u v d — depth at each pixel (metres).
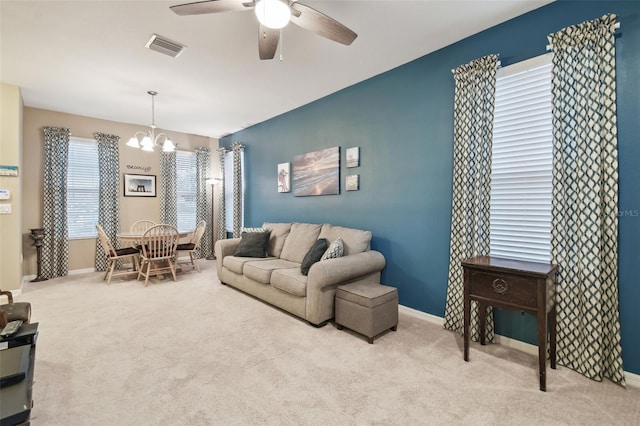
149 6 2.26
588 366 1.97
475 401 1.74
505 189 2.50
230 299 3.62
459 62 2.77
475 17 2.42
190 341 2.50
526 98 2.38
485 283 2.10
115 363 2.15
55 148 4.72
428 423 1.57
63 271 4.79
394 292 2.71
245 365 2.13
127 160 5.55
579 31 2.03
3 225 3.70
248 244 4.15
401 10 2.32
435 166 2.95
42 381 1.92
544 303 1.85
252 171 5.67
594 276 1.96
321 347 2.41
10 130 3.73
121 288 4.09
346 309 2.67
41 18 2.39
